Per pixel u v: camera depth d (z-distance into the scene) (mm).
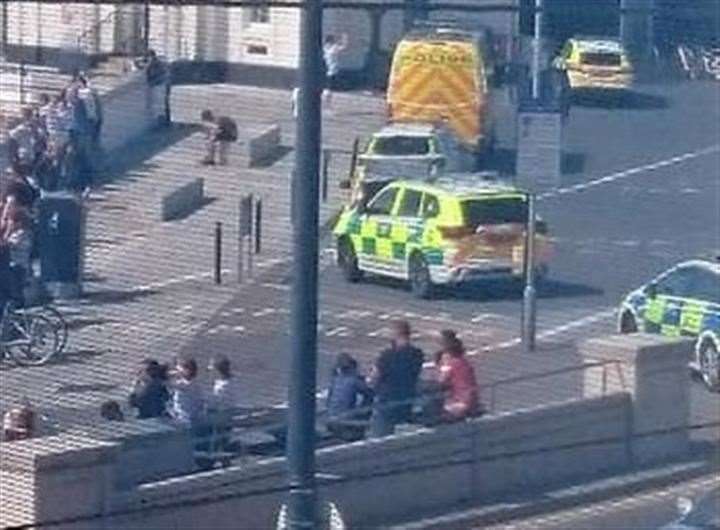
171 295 34938
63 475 25172
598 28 40406
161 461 26953
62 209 33375
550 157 30812
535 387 32375
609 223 40812
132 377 31812
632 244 40406
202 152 36531
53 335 32156
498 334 35062
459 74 39125
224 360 29641
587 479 29672
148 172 36094
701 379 33219
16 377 31297
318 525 22188
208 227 36156
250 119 37094
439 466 27453
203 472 27016
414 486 28234
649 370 30562
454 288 37125
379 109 39250
